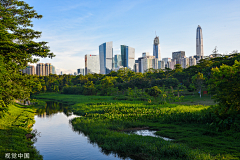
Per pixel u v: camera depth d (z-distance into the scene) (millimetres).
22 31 25312
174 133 19578
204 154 12617
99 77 147875
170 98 55062
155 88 50656
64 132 23250
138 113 31047
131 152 14938
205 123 22594
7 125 21562
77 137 20844
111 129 22875
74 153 15914
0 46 16609
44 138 20484
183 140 16812
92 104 49531
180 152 13273
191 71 89000
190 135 18484
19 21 25594
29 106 47781
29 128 24953
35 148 16469
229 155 12570
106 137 18484
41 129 25031
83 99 69188
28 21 26219
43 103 61906
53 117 35344
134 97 66438
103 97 75375
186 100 52344
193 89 75500
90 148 17141
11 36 17750
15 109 36062
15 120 25875
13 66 19391
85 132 22484
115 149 15828
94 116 31547
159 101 48250
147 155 14008
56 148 17172
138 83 84625
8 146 14344
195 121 23750
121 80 117688
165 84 80562
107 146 16375
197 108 31188
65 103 64562
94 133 20578
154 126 23797
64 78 158125
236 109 18875
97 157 15016
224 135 17828
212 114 21297
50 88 136500
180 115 25219
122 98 65500
